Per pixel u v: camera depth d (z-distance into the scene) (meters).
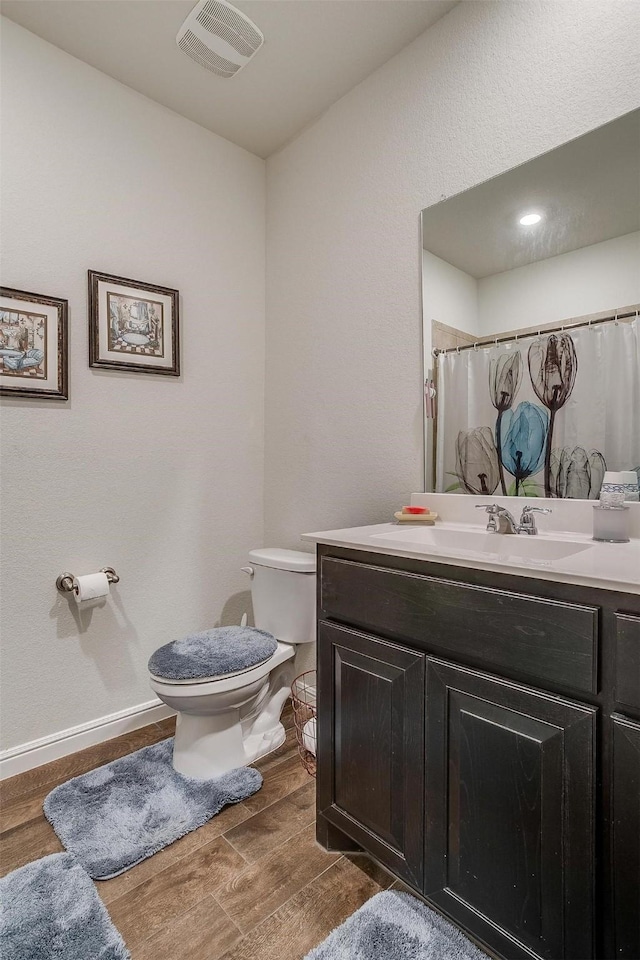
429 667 1.07
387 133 1.85
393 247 1.84
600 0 1.32
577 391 1.38
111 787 1.57
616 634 0.81
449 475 1.67
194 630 2.21
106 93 1.91
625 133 1.28
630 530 1.27
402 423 1.82
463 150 1.62
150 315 2.04
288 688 1.97
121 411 1.98
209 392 2.25
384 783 1.17
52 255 1.78
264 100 2.05
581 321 1.37
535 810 0.90
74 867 1.25
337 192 2.06
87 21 1.68
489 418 1.57
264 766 1.72
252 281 2.42
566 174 1.39
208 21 1.67
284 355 2.34
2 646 1.68
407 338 1.79
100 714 1.91
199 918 1.12
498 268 1.54
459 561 1.02
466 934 1.07
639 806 0.78
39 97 1.75
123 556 1.98
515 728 0.93
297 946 1.06
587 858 0.84
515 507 1.50
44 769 1.71
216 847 1.34
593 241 1.34
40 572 1.77
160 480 2.09
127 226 1.98
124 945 1.05
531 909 0.91
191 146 2.18
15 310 1.69
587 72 1.34
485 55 1.56
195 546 2.21
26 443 1.74
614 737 0.81
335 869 1.27
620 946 0.81
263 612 2.05
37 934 1.07
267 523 2.44
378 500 1.91
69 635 1.84
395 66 1.82
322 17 1.65
